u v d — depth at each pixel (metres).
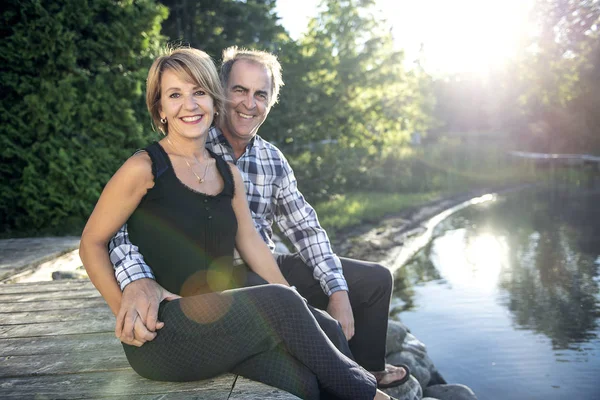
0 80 7.64
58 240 5.61
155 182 1.93
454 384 3.66
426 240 9.85
